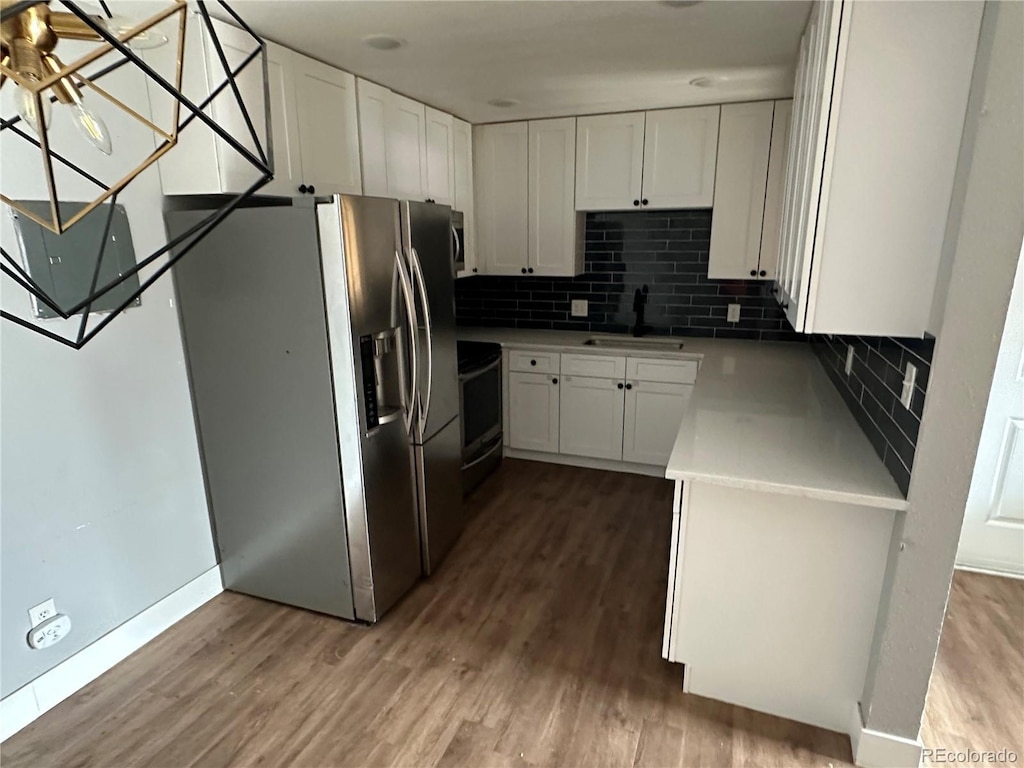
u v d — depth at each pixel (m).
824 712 1.88
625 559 2.85
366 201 2.11
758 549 1.82
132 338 2.16
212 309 2.27
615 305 4.13
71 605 2.02
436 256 2.56
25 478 1.86
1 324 1.76
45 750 1.81
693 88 3.04
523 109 3.52
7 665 1.86
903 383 1.66
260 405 2.30
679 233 3.86
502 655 2.21
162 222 2.23
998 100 1.25
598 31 2.22
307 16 2.05
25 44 0.65
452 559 2.86
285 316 2.16
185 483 2.42
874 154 1.48
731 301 3.85
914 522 1.53
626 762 1.76
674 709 1.96
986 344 1.37
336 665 2.16
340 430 2.20
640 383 3.64
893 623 1.62
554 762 1.76
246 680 2.09
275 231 2.08
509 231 4.02
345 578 2.36
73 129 1.89
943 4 1.37
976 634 2.29
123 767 1.75
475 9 2.00
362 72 2.74
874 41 1.43
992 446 2.61
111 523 2.13
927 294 1.52
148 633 2.29
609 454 3.84
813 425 2.17
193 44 2.03
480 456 3.63
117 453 2.14
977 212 1.31
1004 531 2.66
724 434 2.07
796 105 2.30
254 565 2.53
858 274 1.56
